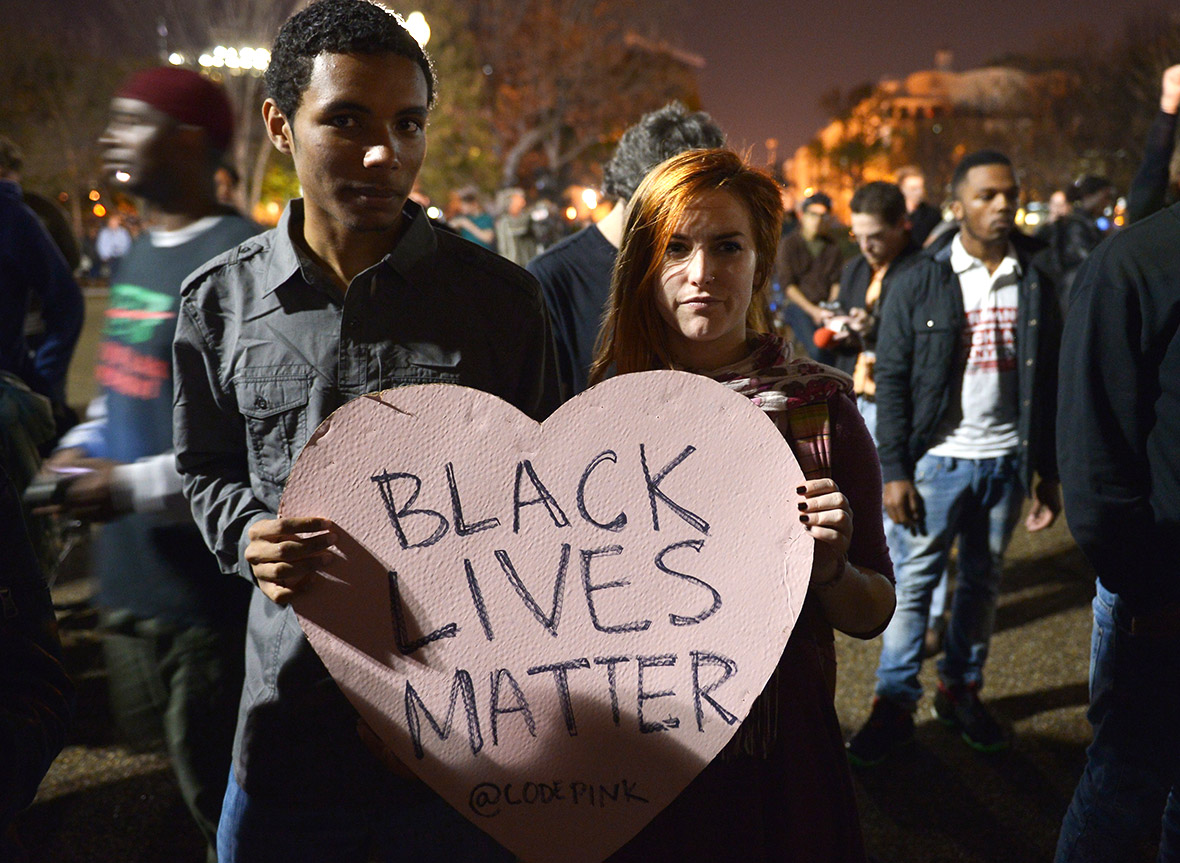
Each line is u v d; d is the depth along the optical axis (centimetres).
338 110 129
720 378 140
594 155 4047
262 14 2047
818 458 136
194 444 147
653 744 127
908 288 292
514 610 127
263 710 145
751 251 136
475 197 988
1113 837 179
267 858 148
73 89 3422
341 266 144
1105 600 183
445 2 3306
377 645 125
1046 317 284
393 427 125
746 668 126
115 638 197
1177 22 3050
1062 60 4003
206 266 148
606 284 223
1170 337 164
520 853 127
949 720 311
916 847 250
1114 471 169
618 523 127
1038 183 4353
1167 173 238
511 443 127
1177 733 171
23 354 302
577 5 3841
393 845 149
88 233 3531
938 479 291
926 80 8056
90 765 292
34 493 188
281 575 122
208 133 195
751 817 135
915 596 294
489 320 150
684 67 4259
